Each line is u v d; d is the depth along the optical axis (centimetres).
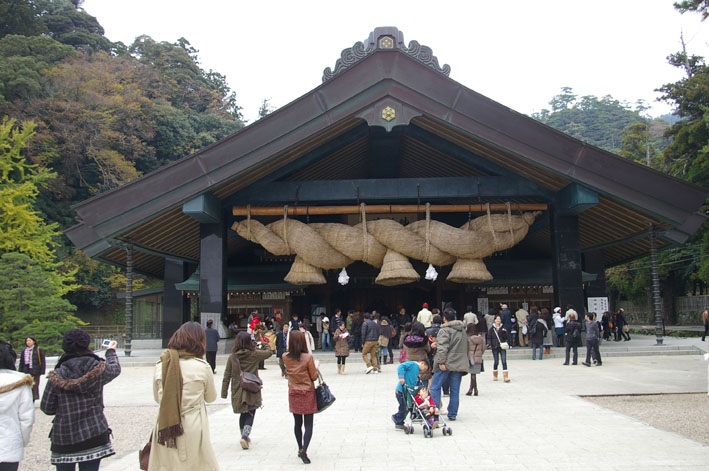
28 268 3303
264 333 2223
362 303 3300
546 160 2031
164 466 529
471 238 2272
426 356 980
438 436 888
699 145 4225
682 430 922
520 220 2312
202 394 559
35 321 3198
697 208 2017
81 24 8469
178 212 2227
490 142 2031
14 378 529
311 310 3241
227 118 9731
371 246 2320
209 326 1783
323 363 2094
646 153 6059
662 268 5247
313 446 851
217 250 2252
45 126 5491
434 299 3228
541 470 691
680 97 4594
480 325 2084
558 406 1133
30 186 3856
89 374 531
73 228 2430
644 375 1594
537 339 2048
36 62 6097
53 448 529
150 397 1451
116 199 2036
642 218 2220
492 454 773
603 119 14912
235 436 948
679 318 5481
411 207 2319
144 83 8044
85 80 6128
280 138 2036
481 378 1569
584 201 2059
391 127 2045
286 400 1313
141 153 6581
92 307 5972
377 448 824
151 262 3125
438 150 2395
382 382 1545
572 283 2252
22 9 6538
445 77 2042
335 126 2075
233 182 2173
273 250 2333
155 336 4334
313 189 2305
